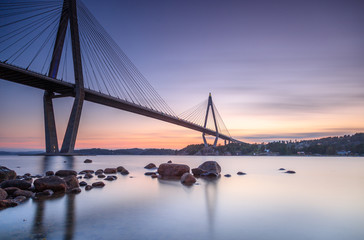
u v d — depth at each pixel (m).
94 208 8.68
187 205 9.25
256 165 43.34
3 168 14.99
